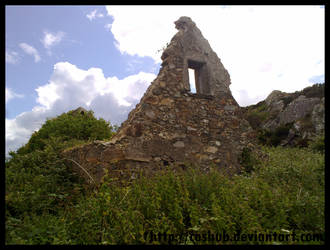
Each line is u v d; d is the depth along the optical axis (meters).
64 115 10.08
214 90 6.70
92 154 4.96
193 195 3.84
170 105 5.87
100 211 2.89
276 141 14.21
